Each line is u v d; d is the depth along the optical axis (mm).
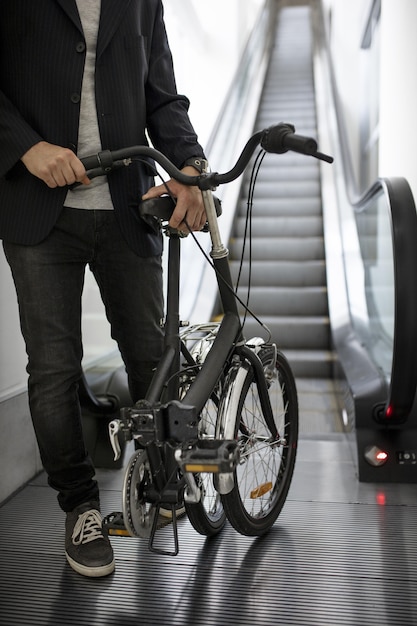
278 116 9375
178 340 1766
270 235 6699
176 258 1842
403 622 1630
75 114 1765
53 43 1743
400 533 2150
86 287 3266
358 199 4492
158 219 1904
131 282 1938
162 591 1785
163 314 2039
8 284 2506
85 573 1848
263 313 5684
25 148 1666
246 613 1674
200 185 1662
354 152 9578
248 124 8047
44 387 1828
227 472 1510
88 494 1937
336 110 7492
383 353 3555
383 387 2805
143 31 1932
